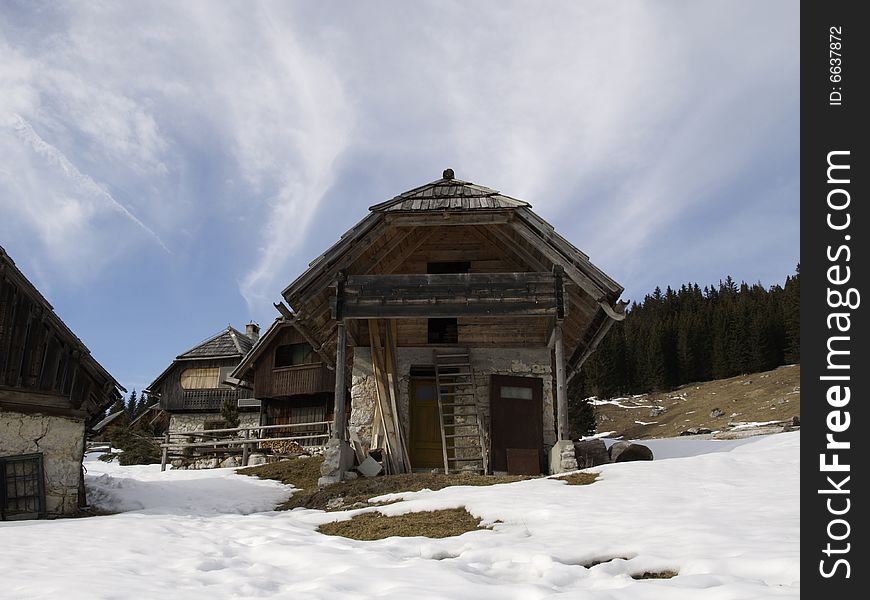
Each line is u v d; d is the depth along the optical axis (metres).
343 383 13.38
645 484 9.32
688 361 59.06
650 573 5.06
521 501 8.52
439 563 5.48
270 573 5.50
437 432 15.12
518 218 14.16
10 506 11.75
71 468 12.58
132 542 7.15
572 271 13.47
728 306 68.44
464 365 15.09
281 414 27.89
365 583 4.81
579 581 4.89
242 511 11.68
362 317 13.69
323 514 9.69
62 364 12.92
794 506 7.02
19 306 12.43
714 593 3.96
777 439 15.36
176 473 18.20
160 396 33.28
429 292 13.67
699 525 6.19
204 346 33.03
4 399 11.92
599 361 59.88
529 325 15.51
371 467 13.32
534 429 14.45
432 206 14.33
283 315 14.41
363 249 14.27
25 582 5.04
